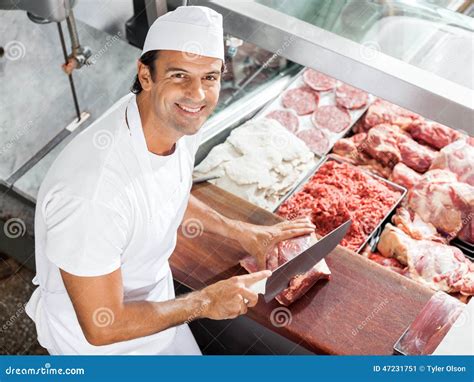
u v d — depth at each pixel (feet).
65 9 8.52
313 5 7.98
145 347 7.73
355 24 7.73
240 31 8.06
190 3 8.23
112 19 10.07
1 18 10.68
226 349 8.84
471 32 7.63
